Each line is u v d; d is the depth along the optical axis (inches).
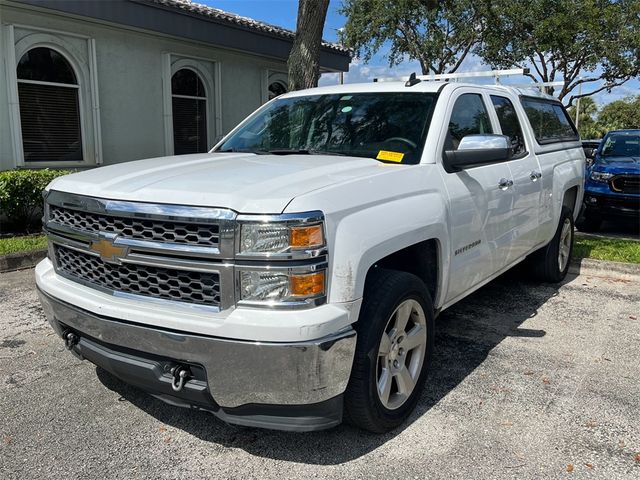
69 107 435.2
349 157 143.1
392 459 116.8
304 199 102.4
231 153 158.9
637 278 259.9
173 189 108.1
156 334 105.0
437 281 142.2
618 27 735.7
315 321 99.3
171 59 505.0
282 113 176.9
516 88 217.6
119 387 148.3
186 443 122.9
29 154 417.1
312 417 106.3
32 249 284.0
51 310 126.2
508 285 248.2
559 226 238.8
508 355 170.4
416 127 149.3
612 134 434.6
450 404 139.6
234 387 102.0
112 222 112.6
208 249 101.5
